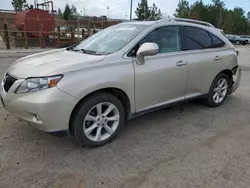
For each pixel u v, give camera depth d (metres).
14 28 17.66
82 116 2.86
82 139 2.93
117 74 3.00
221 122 3.99
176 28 3.82
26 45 14.85
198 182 2.46
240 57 14.57
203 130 3.67
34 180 2.42
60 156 2.85
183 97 3.99
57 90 2.60
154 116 4.16
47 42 16.78
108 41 3.54
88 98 2.87
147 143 3.23
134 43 3.27
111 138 3.22
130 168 2.67
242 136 3.50
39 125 2.68
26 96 2.66
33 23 15.45
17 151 2.91
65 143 3.14
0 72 7.01
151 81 3.38
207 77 4.27
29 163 2.69
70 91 2.66
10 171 2.54
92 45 3.66
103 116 3.08
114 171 2.61
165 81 3.56
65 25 22.16
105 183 2.41
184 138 3.40
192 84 4.04
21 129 3.46
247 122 4.02
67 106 2.68
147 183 2.43
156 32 3.54
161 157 2.90
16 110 2.78
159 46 3.54
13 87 2.76
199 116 4.22
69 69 2.71
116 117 3.21
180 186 2.40
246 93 5.82
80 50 3.62
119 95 3.23
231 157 2.94
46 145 3.08
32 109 2.62
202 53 4.11
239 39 36.16
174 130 3.64
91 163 2.74
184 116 4.20
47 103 2.57
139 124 3.82
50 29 16.22
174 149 3.09
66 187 2.34
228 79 4.82
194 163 2.79
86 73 2.79
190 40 3.98
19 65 3.12
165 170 2.65
